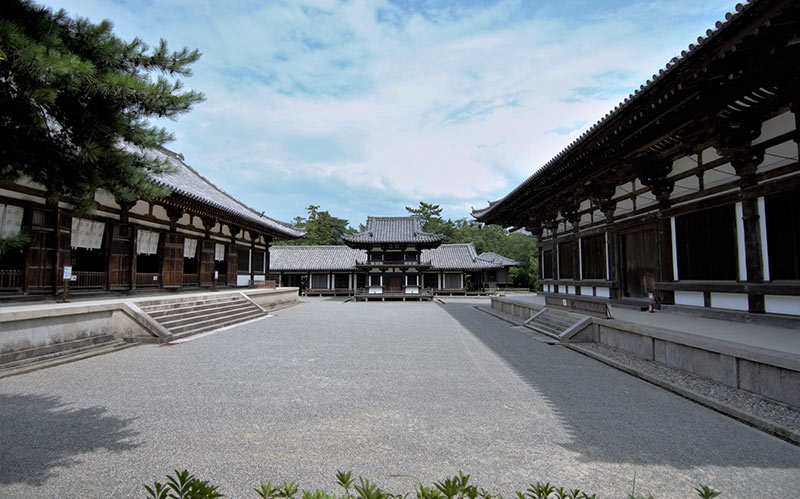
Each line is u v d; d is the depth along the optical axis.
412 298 33.84
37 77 3.13
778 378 4.89
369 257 35.53
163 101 4.33
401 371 7.27
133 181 4.34
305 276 42.66
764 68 5.71
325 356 8.64
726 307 8.49
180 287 16.31
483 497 1.95
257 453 3.81
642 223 11.21
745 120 7.36
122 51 4.33
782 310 7.22
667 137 8.52
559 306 12.70
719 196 8.47
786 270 7.17
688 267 9.55
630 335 8.15
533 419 4.79
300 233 29.83
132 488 3.15
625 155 9.87
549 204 16.72
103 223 12.60
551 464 3.61
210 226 18.67
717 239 8.69
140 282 14.01
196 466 3.53
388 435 4.29
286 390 6.01
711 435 4.29
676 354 6.72
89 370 7.14
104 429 4.39
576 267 15.17
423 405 5.33
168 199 14.22
